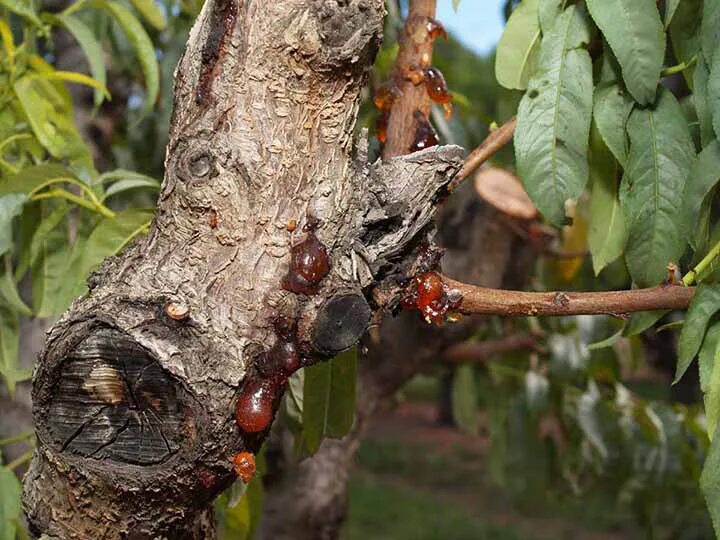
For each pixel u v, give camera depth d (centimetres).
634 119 54
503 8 75
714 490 47
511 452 134
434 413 591
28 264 73
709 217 54
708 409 49
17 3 73
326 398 61
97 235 62
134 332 43
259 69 42
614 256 58
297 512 100
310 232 44
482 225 101
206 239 43
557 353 120
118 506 44
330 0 41
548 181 53
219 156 43
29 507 47
